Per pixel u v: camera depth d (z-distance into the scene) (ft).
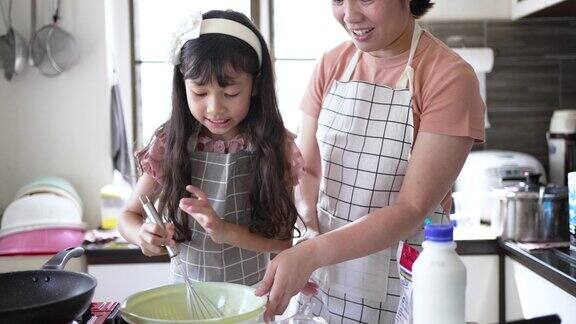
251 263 4.62
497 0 9.20
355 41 4.03
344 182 4.49
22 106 8.74
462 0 9.17
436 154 3.83
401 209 3.72
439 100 3.90
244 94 4.11
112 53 9.08
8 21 8.55
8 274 3.22
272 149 4.42
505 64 9.25
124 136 8.94
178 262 4.00
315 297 4.64
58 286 3.20
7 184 8.83
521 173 8.43
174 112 4.43
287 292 3.37
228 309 3.51
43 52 8.54
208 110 4.01
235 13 4.28
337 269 4.50
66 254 3.58
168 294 3.54
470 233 7.83
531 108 9.32
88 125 8.84
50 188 8.11
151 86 9.31
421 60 4.19
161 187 4.57
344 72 4.72
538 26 9.18
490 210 8.39
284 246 4.51
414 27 4.32
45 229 7.73
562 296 5.95
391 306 4.37
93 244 7.75
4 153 8.79
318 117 4.90
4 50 8.46
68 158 8.87
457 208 8.39
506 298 7.55
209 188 4.50
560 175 8.62
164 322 2.91
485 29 9.18
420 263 2.78
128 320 3.05
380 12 3.77
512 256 7.30
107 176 8.93
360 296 4.42
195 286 3.59
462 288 2.74
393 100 4.29
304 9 9.34
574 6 8.09
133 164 9.07
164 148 4.52
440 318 2.72
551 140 8.79
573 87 9.31
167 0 9.19
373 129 4.36
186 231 4.43
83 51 8.71
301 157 4.63
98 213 8.98
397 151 4.27
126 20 9.09
